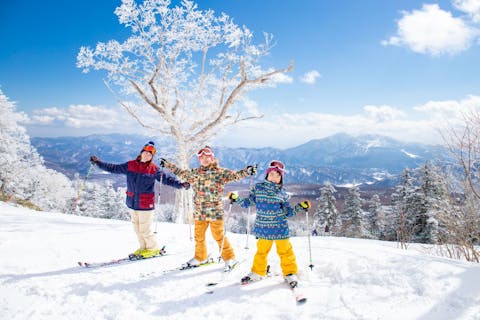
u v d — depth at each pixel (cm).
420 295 275
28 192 3381
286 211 356
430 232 1883
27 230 607
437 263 334
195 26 1172
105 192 5156
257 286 334
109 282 353
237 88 1173
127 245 547
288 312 269
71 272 392
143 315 273
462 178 603
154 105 1170
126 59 1179
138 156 472
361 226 3091
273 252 450
